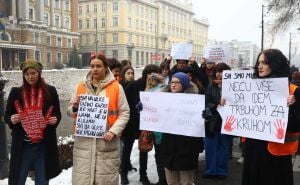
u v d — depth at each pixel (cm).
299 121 324
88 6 9125
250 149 353
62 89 2975
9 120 405
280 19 2297
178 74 431
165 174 468
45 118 411
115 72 582
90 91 392
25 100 408
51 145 422
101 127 380
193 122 414
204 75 708
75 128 387
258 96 350
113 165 387
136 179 589
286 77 331
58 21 7400
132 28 9119
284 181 336
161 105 427
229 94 372
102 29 8981
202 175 624
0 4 6041
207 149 609
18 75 2564
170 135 423
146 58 9819
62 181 561
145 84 557
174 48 663
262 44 2653
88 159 381
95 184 381
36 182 421
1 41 5894
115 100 388
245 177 357
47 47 7031
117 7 8800
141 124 437
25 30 6397
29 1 6612
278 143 333
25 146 414
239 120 363
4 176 595
